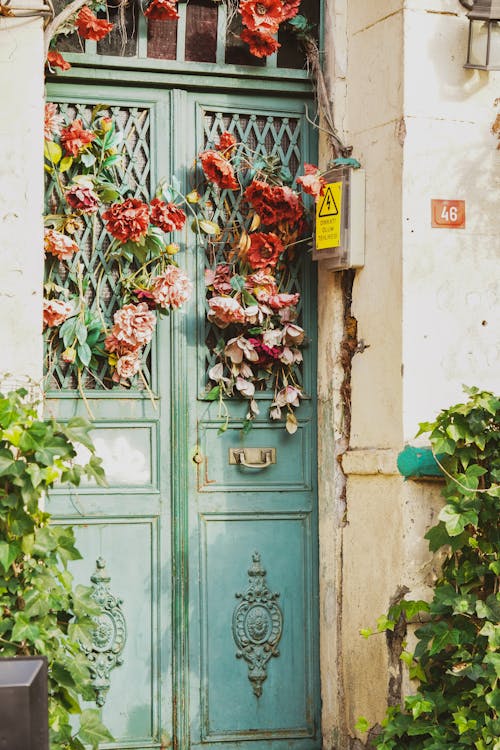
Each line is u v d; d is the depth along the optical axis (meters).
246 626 4.65
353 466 4.55
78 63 4.50
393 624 4.19
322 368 4.75
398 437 4.31
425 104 4.38
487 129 4.46
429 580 4.25
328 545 4.69
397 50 4.39
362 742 4.46
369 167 4.54
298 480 4.75
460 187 4.42
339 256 4.55
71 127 4.39
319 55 4.74
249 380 4.69
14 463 3.50
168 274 4.43
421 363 4.33
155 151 4.62
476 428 3.98
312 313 4.80
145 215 4.37
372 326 4.52
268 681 4.67
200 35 4.68
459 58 4.43
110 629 4.48
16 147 4.00
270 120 4.79
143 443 4.57
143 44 4.59
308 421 4.77
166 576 4.56
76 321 4.45
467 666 3.94
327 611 4.68
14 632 3.47
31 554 3.59
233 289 4.61
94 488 4.50
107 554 4.51
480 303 4.42
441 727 4.00
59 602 3.62
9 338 3.96
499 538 4.00
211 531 4.64
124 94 4.61
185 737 4.54
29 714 2.18
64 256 4.37
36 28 4.03
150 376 4.59
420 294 4.34
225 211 4.71
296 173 4.81
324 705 4.69
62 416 4.47
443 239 4.39
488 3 4.32
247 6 4.54
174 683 4.54
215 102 4.72
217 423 4.66
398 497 4.28
